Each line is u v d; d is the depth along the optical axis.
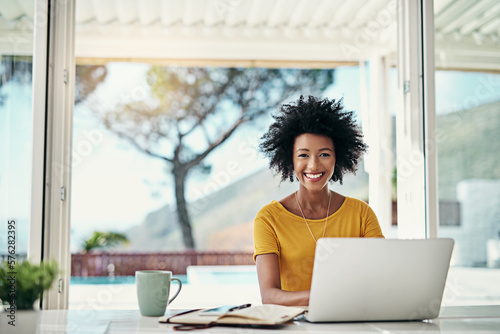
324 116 1.62
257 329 1.03
